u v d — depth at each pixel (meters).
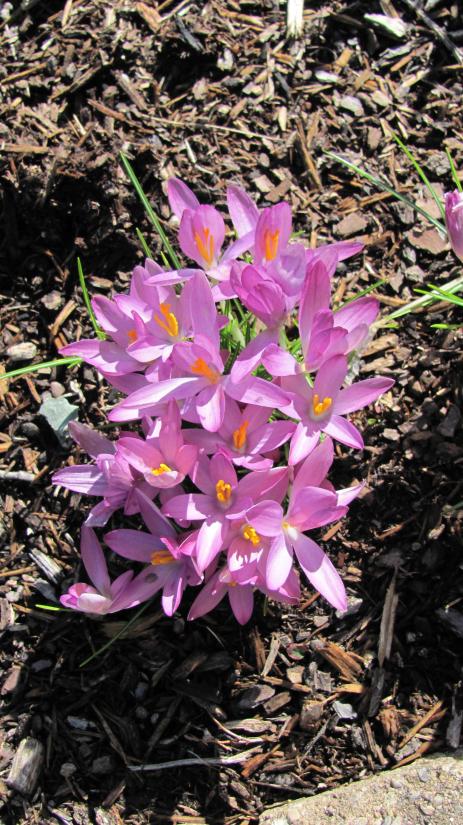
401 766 0.40
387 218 0.51
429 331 0.48
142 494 0.37
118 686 0.42
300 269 0.36
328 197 0.52
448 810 0.37
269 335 0.36
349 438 0.36
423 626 0.43
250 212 0.40
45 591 0.44
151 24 0.56
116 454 0.37
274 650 0.43
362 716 0.41
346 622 0.43
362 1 0.57
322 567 0.36
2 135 0.52
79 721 0.41
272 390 0.35
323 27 0.57
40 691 0.42
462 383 0.46
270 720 0.41
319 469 0.36
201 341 0.35
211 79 0.56
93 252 0.51
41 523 0.45
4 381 0.48
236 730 0.41
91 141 0.52
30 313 0.50
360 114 0.55
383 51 0.57
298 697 0.42
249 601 0.38
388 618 0.43
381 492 0.45
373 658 0.42
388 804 0.38
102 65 0.54
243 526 0.37
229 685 0.42
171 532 0.38
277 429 0.37
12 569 0.44
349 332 0.36
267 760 0.41
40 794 0.40
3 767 0.41
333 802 0.39
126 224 0.50
